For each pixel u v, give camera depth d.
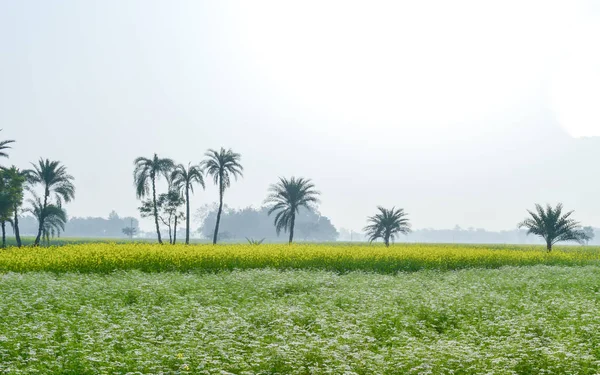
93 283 22.14
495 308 18.06
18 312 15.27
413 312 17.33
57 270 28.80
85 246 42.19
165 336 13.52
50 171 69.50
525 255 42.09
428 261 35.88
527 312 17.31
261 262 32.69
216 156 71.00
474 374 10.44
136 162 70.81
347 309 17.91
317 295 20.97
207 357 10.59
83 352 10.90
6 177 61.47
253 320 15.62
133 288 20.52
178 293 20.38
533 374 10.93
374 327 14.98
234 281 23.86
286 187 67.31
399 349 11.87
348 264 33.66
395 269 34.03
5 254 32.53
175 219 74.25
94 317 14.56
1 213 61.72
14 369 9.87
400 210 64.62
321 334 13.88
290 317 15.50
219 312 16.11
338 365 10.62
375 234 64.75
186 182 73.00
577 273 30.00
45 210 70.88
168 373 10.03
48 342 11.88
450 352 11.23
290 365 10.52
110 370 10.08
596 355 12.02
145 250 36.22
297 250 39.34
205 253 34.19
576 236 52.47
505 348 11.94
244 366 10.43
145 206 74.19
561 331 13.98
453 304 18.09
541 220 52.69
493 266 38.62
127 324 13.94
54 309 16.59
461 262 37.50
